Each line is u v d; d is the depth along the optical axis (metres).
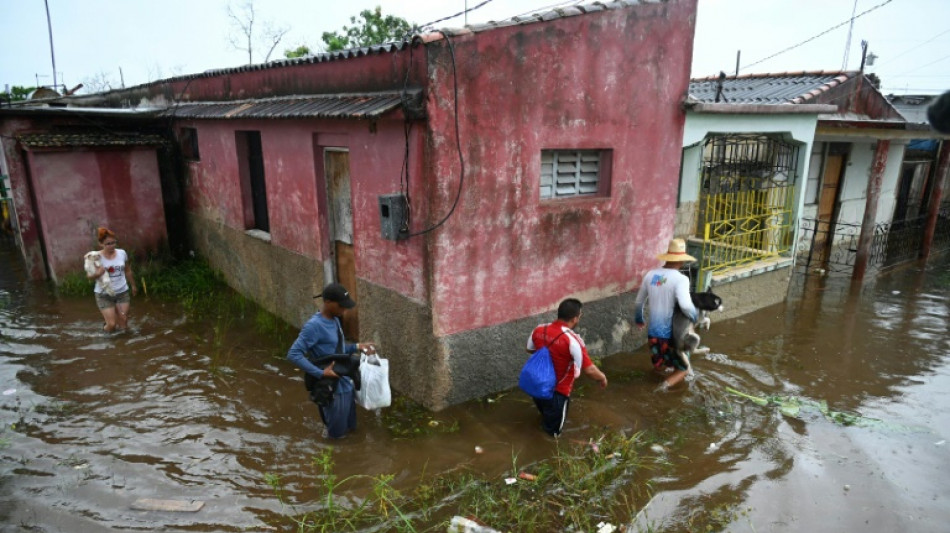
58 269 10.24
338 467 5.00
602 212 6.93
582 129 6.43
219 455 5.16
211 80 10.16
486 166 5.69
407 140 5.40
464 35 5.21
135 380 6.66
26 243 10.47
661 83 7.11
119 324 8.27
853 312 9.65
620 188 7.04
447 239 5.58
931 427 5.91
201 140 10.11
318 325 5.14
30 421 5.68
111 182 10.59
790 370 7.27
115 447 5.25
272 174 8.09
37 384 6.52
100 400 6.17
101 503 4.43
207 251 11.03
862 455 5.35
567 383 5.40
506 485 4.77
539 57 5.83
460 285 5.82
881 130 10.51
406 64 5.36
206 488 4.66
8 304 9.39
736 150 9.90
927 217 13.53
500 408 6.09
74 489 4.60
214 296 9.86
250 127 8.36
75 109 10.40
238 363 7.18
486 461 5.13
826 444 5.54
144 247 11.13
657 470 5.04
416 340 6.00
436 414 5.94
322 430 5.62
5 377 6.67
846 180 13.83
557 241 6.57
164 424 5.69
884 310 9.79
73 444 5.28
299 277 7.97
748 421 5.95
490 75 5.50
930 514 4.54
